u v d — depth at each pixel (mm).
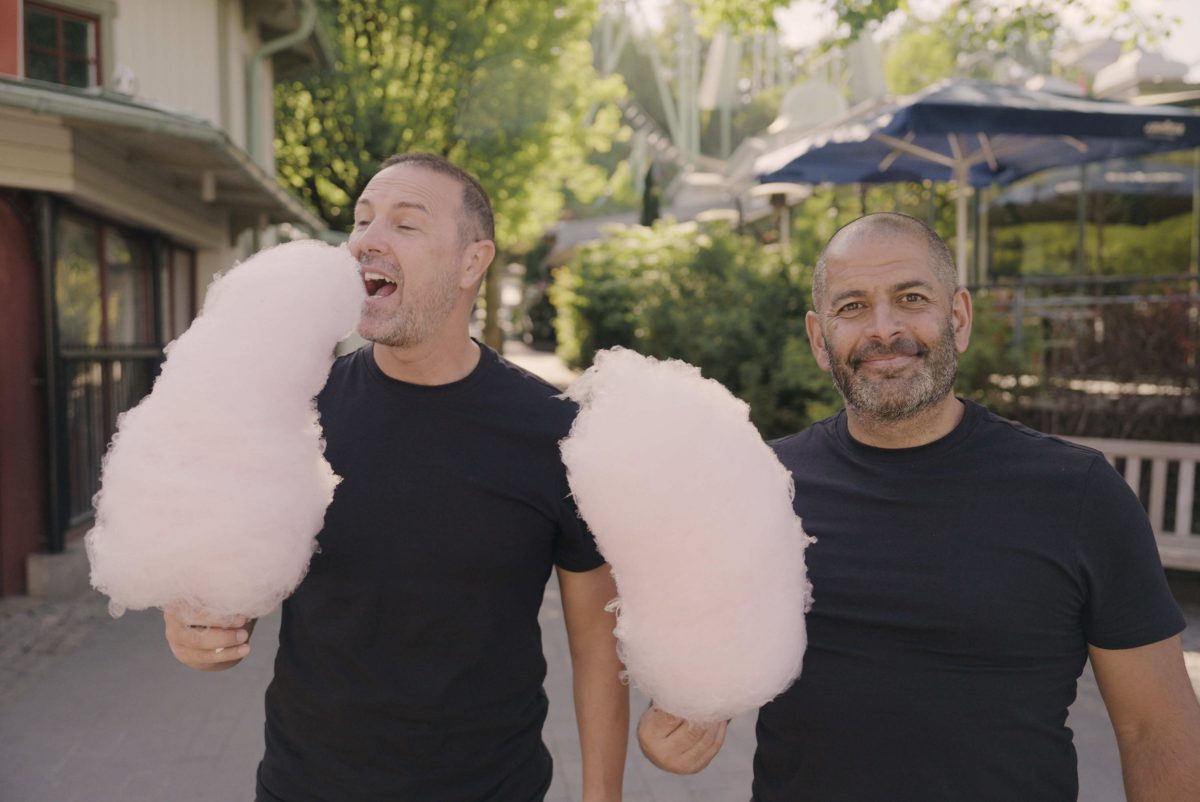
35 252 5883
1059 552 1474
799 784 1579
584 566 1828
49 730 3932
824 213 14469
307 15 11133
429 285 1728
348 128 18203
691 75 64312
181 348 1360
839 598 1565
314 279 1450
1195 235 11008
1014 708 1470
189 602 1304
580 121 21125
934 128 7387
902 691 1503
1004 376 7535
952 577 1499
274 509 1303
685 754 1511
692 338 10281
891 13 10406
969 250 13180
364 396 1816
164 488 1264
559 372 21469
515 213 21109
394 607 1714
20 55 7062
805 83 19984
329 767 1720
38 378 5949
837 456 1691
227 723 4000
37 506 5984
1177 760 1445
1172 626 1466
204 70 9750
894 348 1577
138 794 3408
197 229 8562
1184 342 6930
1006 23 10898
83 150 5754
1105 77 14148
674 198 29688
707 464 1337
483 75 19078
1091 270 11859
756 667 1345
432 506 1723
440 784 1725
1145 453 5543
